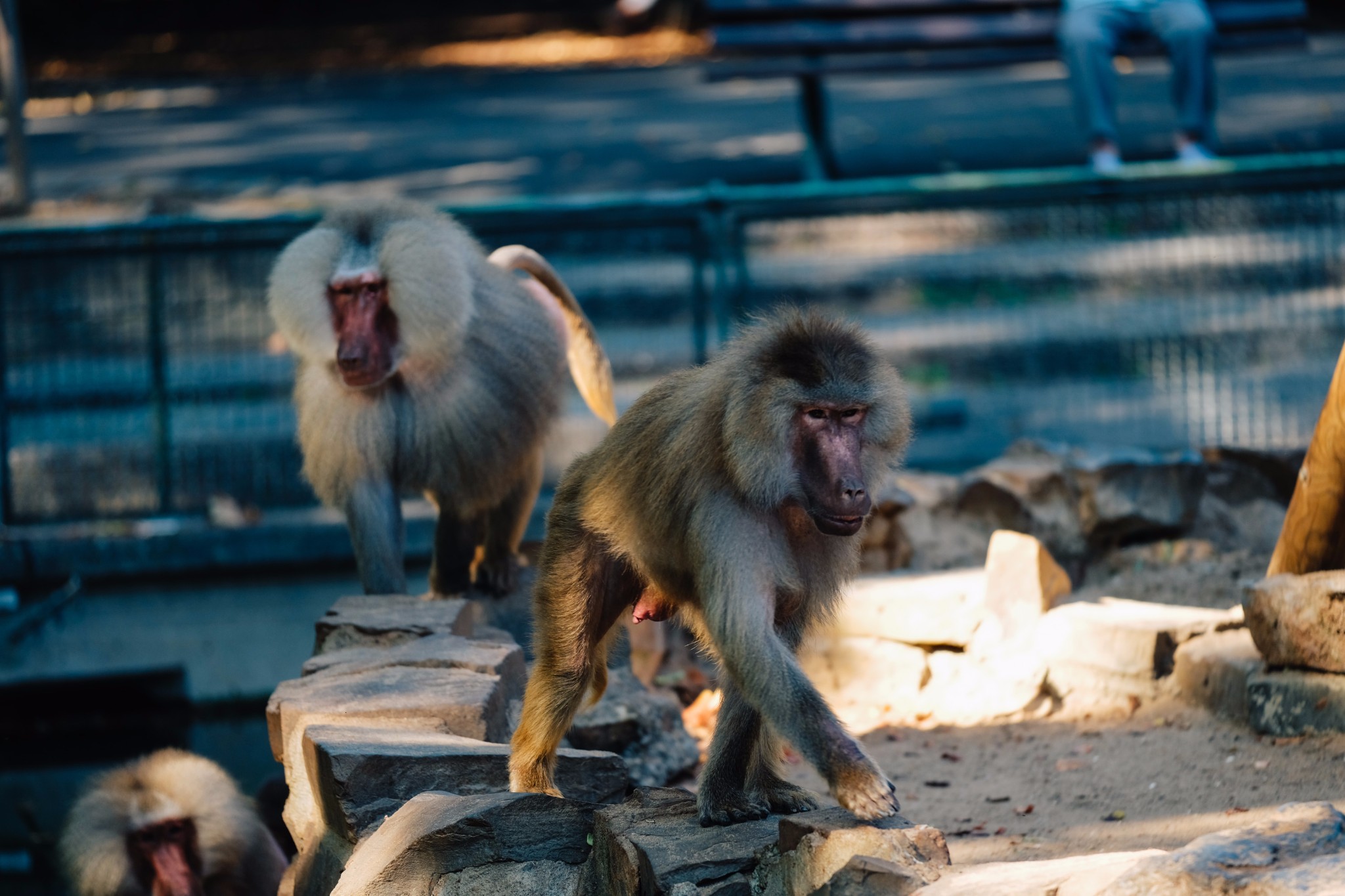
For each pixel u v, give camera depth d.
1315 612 6.70
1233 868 3.98
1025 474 9.83
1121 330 13.30
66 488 11.52
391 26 35.25
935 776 7.18
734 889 4.77
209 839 7.91
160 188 21.11
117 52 34.53
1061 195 11.30
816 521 4.79
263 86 33.56
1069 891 4.18
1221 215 12.56
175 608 11.01
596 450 5.70
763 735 5.38
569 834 5.34
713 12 15.37
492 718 6.51
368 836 5.62
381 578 7.96
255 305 13.89
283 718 6.44
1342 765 6.30
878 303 15.26
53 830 10.59
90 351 13.38
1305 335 12.52
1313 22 29.12
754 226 15.90
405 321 7.69
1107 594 9.30
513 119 28.25
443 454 8.01
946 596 8.52
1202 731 7.13
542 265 9.00
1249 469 10.41
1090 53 14.55
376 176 22.47
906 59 15.55
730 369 4.95
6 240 10.70
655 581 5.37
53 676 10.88
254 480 11.91
